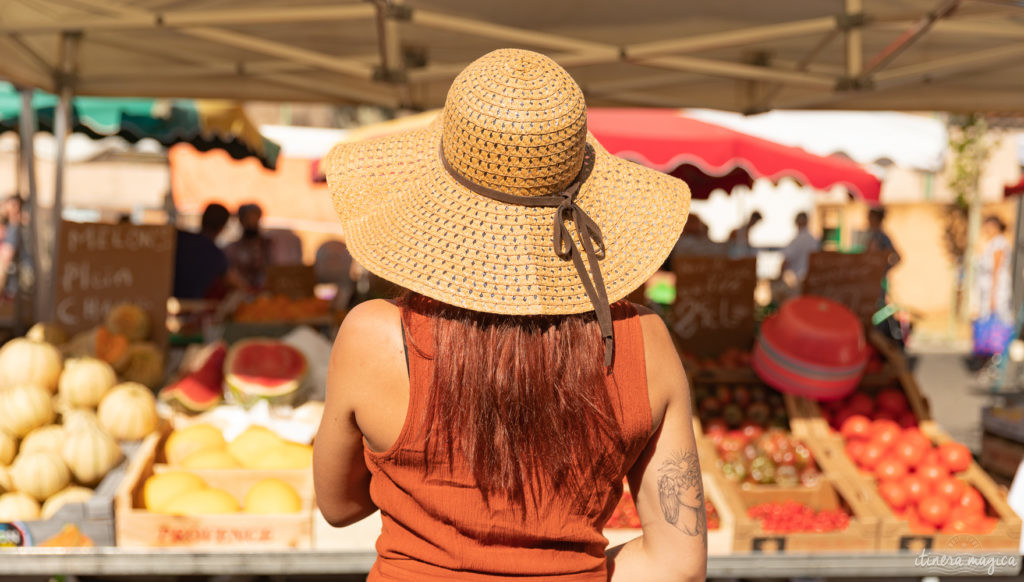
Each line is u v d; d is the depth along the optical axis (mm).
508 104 1036
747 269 4535
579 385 1033
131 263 4270
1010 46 4066
